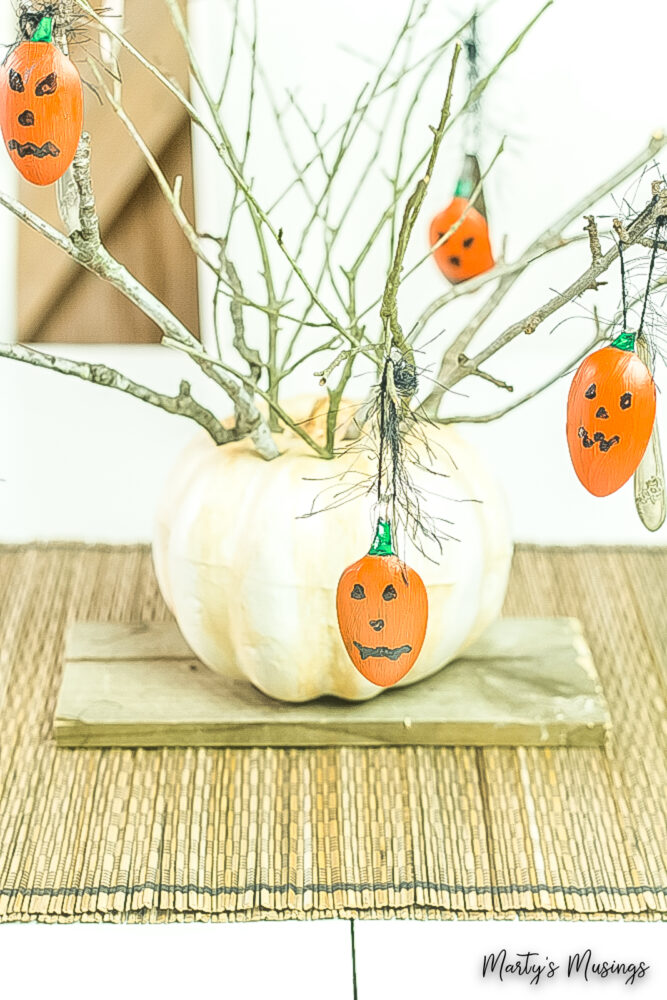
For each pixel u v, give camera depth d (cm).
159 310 95
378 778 104
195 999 93
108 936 96
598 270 90
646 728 108
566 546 127
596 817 102
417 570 99
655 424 90
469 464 105
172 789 103
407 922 96
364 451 101
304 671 102
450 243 110
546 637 112
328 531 99
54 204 173
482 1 181
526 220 195
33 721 108
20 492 153
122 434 166
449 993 93
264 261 100
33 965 94
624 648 116
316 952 95
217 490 101
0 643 115
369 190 187
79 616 118
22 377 177
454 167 183
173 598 104
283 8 179
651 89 188
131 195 167
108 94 93
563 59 187
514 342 188
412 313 190
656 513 94
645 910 97
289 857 99
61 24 85
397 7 180
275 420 106
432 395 102
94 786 103
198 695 107
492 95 186
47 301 177
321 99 184
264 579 99
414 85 182
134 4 149
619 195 172
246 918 96
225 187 183
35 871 98
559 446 164
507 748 106
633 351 87
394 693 107
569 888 98
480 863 99
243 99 183
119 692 107
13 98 81
